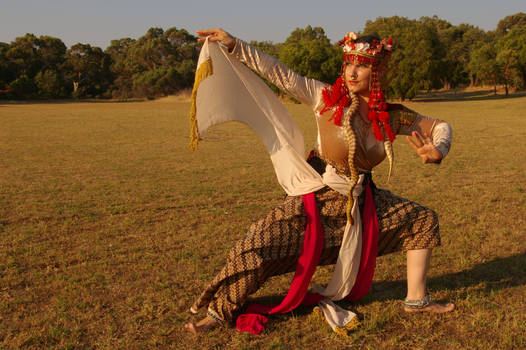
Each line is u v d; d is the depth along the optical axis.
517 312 3.63
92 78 95.00
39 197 7.82
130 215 6.62
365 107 3.23
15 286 4.17
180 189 8.45
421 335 3.31
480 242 5.29
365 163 3.34
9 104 62.75
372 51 3.09
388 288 4.12
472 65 64.75
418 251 3.46
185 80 85.19
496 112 33.19
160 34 114.12
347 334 3.30
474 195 7.74
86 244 5.33
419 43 54.66
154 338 3.27
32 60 86.75
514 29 68.81
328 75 59.22
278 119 3.49
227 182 9.14
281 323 3.48
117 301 3.87
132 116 31.72
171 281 4.28
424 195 7.81
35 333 3.32
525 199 7.39
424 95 72.75
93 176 9.88
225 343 3.22
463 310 3.66
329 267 4.61
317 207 3.31
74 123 25.41
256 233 3.23
